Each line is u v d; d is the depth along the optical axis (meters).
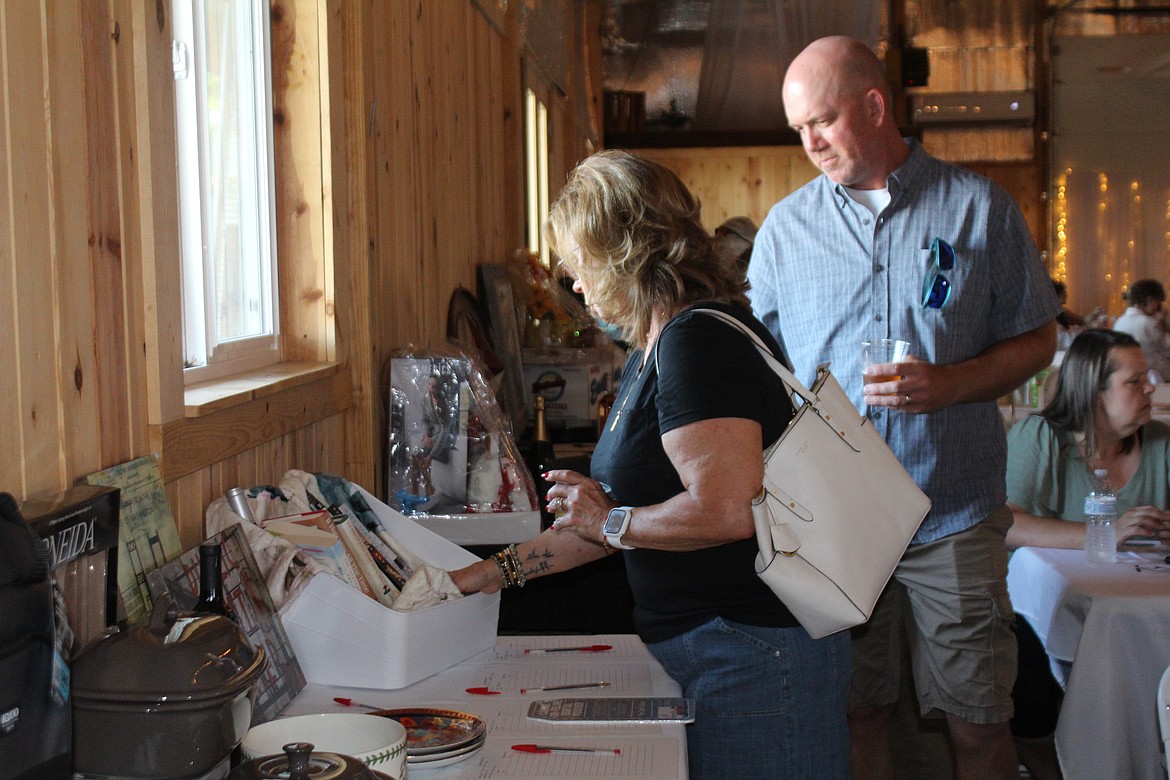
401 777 1.16
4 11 1.17
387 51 2.67
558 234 1.60
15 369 1.20
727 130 9.67
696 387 1.47
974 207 2.39
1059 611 2.51
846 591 1.52
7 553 0.92
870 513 1.58
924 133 9.93
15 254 1.20
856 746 2.56
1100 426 2.92
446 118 3.42
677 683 1.63
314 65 2.25
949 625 2.35
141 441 1.48
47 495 1.21
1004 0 9.74
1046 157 9.91
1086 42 9.78
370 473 2.46
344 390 2.36
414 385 2.50
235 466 1.81
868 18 8.99
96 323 1.37
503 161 4.66
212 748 1.04
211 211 1.99
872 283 2.44
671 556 1.59
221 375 1.97
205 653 1.06
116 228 1.42
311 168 2.27
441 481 2.48
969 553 2.34
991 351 2.38
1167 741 1.76
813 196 2.56
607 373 4.10
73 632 1.13
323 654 1.59
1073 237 9.95
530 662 1.74
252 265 2.21
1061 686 2.65
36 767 0.93
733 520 1.45
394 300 2.74
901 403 2.20
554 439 3.95
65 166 1.30
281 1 2.24
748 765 1.59
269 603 1.53
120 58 1.44
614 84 9.75
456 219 3.58
